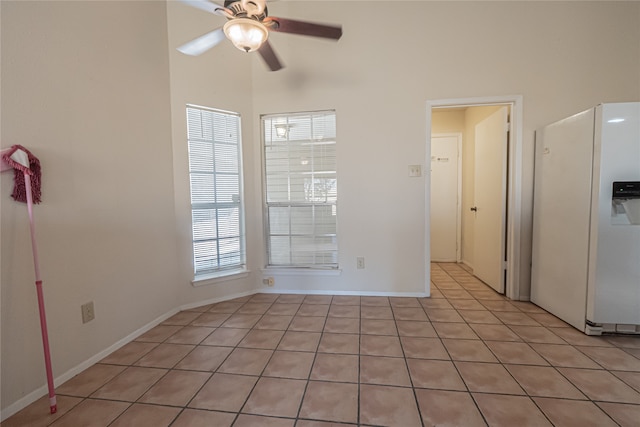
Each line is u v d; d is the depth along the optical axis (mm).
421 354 1875
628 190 1922
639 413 1349
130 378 1676
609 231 1984
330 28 1757
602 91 2557
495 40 2664
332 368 1735
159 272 2436
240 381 1628
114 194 2025
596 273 2023
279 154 3064
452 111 4340
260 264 3109
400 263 2912
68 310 1697
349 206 2941
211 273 2881
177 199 2625
